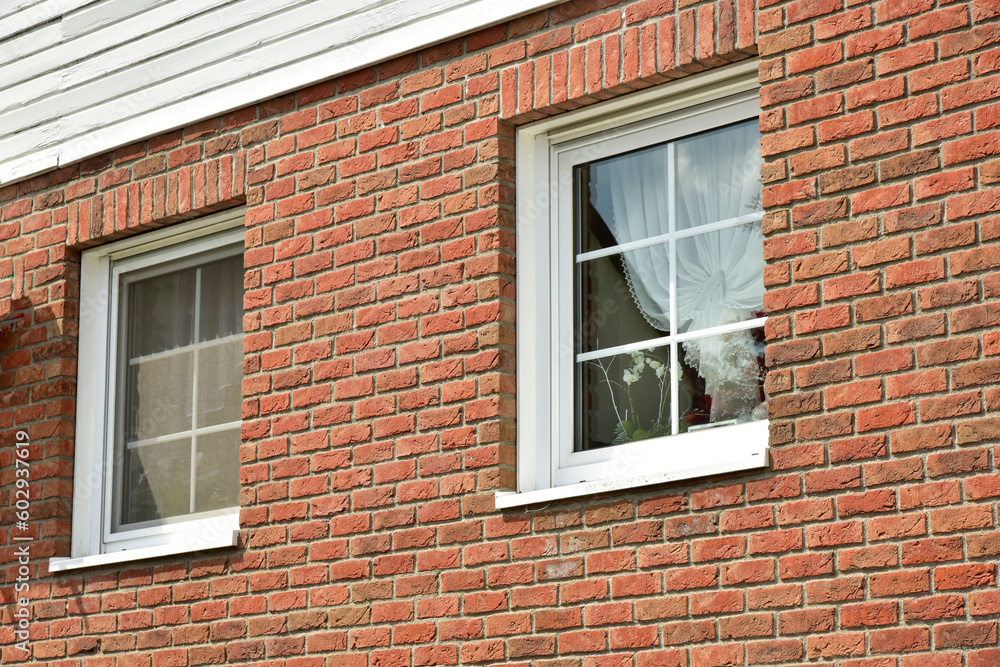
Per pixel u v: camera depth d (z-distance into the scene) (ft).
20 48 28.12
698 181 20.40
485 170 21.53
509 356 21.04
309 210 23.48
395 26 22.85
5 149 27.94
